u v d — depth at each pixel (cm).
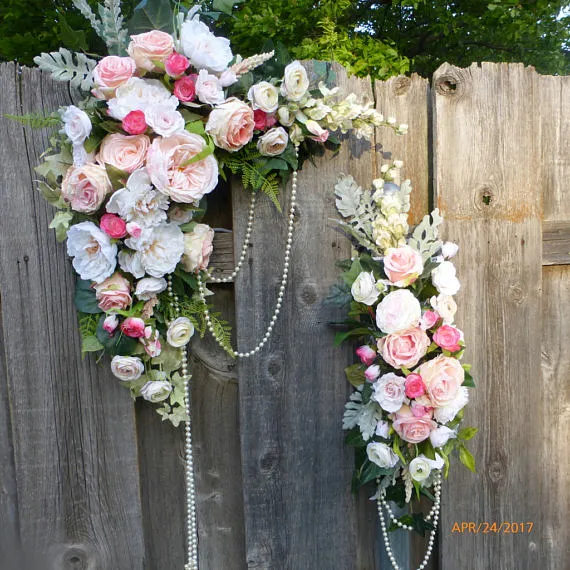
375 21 345
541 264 140
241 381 131
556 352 146
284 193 129
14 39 260
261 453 133
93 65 111
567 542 150
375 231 123
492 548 144
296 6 246
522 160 137
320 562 137
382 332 122
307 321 132
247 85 117
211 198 129
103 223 106
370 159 132
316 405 134
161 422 133
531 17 309
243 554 139
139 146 106
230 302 133
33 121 110
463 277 136
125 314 112
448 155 133
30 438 124
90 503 127
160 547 135
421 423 116
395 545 143
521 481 144
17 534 128
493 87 134
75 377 125
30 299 122
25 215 120
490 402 141
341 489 137
